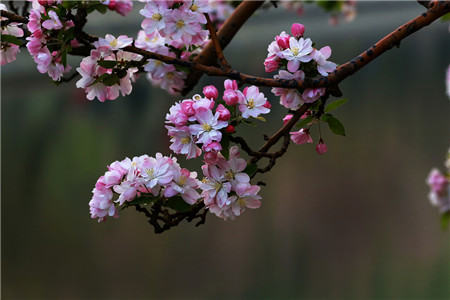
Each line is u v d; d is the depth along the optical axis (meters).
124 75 3.57
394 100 11.13
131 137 9.26
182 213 3.51
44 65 3.55
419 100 10.98
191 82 3.81
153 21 3.56
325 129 9.93
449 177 3.92
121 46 3.56
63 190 7.80
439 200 3.92
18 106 11.02
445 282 5.51
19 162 8.51
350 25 15.83
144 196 3.48
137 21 10.94
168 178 3.47
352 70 3.50
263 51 13.16
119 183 3.49
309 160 8.77
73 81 11.68
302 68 3.52
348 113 10.72
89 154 8.66
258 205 3.50
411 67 13.09
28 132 9.57
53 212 7.36
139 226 7.20
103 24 10.88
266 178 8.23
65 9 3.55
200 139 3.45
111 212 3.49
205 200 3.50
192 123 3.47
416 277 5.80
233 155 3.50
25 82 11.80
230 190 3.49
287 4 5.34
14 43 3.58
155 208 3.50
